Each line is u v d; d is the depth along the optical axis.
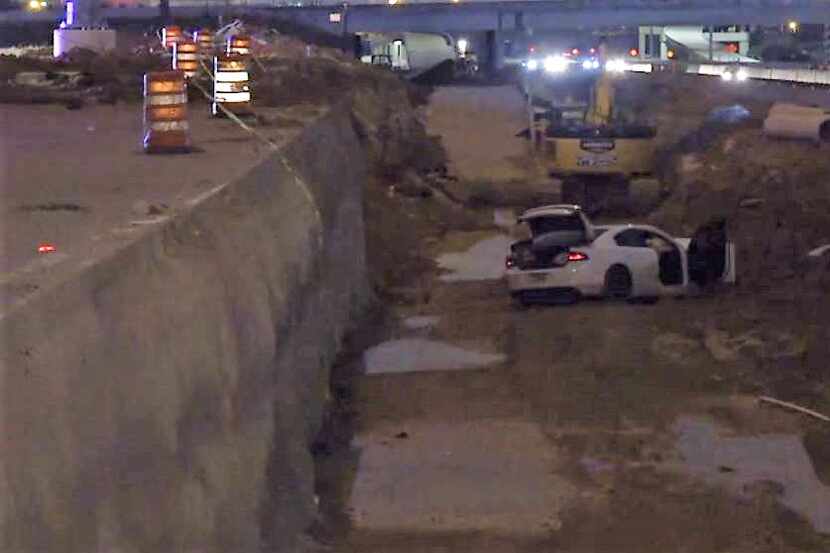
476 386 22.25
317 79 54.97
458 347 25.20
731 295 28.94
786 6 132.75
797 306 26.41
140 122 32.22
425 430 19.69
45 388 7.71
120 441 8.76
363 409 20.77
